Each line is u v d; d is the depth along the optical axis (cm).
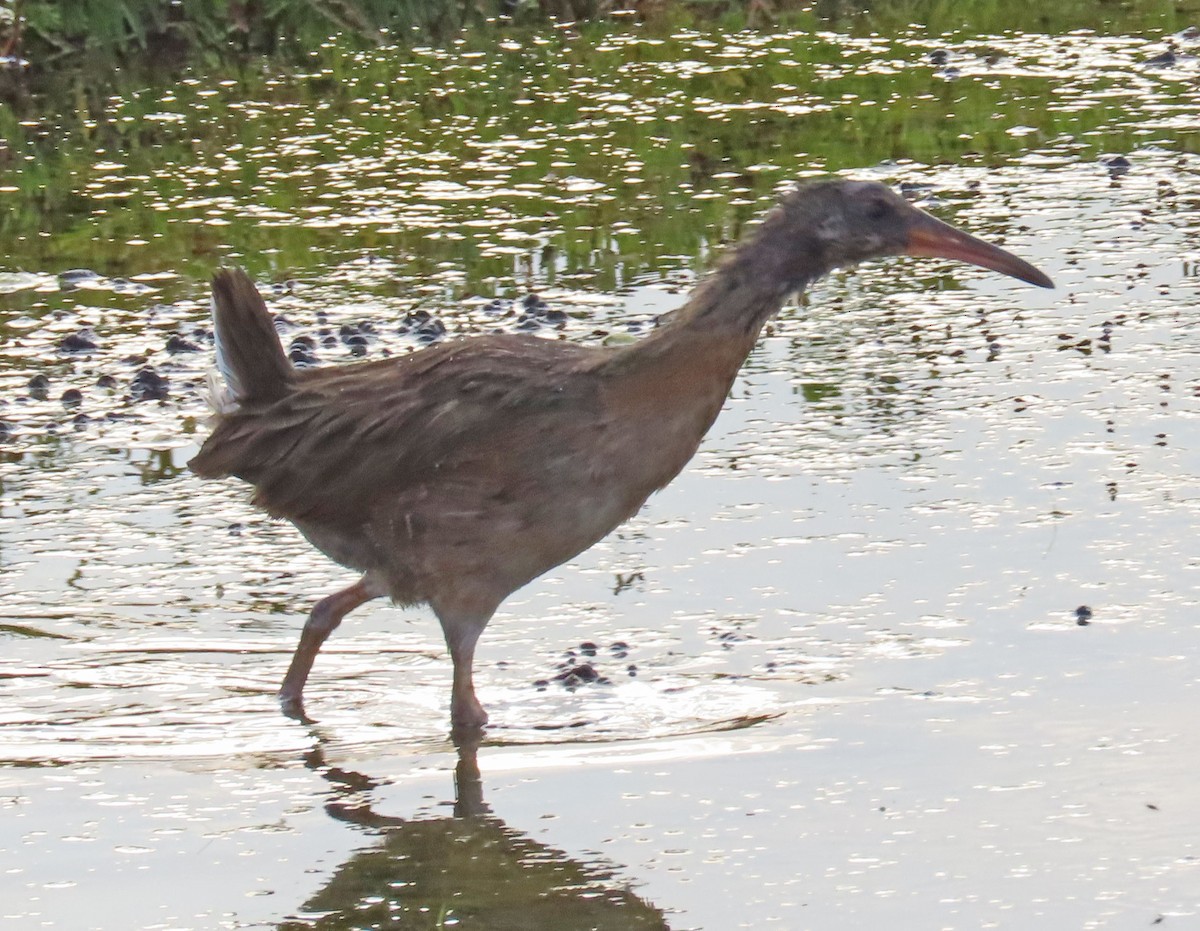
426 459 1034
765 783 930
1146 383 1431
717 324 1035
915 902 819
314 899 839
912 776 929
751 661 1059
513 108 2305
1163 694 997
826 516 1232
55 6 2500
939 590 1126
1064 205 1873
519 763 968
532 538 1032
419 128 2225
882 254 1076
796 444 1349
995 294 1662
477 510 1027
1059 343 1526
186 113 2303
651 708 1019
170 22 2580
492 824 902
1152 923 796
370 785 949
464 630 1035
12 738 1004
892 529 1208
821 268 1065
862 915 810
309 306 1656
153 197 1992
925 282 1714
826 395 1445
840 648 1067
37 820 913
